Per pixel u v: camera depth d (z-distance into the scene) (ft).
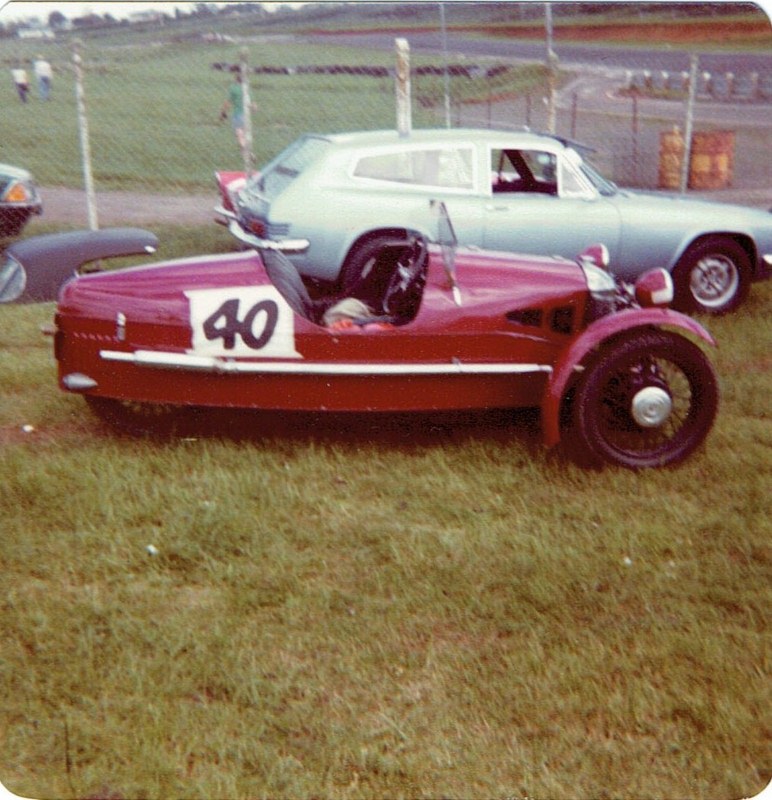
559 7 209.36
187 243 37.04
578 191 26.73
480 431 18.38
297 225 25.63
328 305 18.34
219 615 12.39
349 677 11.30
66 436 17.78
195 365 16.43
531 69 122.11
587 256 19.34
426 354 16.98
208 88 126.11
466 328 16.96
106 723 10.44
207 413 18.57
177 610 12.51
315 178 25.71
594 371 16.16
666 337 16.38
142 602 12.62
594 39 186.50
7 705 10.75
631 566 13.66
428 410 17.44
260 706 10.77
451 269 16.89
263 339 16.56
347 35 214.07
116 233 25.16
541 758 10.23
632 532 14.53
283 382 16.83
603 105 90.89
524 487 16.07
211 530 14.24
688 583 13.34
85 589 12.87
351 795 9.72
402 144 26.07
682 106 89.30
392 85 117.39
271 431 18.12
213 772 9.95
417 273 17.54
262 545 13.98
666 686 11.30
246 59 36.55
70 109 97.04
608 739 10.53
